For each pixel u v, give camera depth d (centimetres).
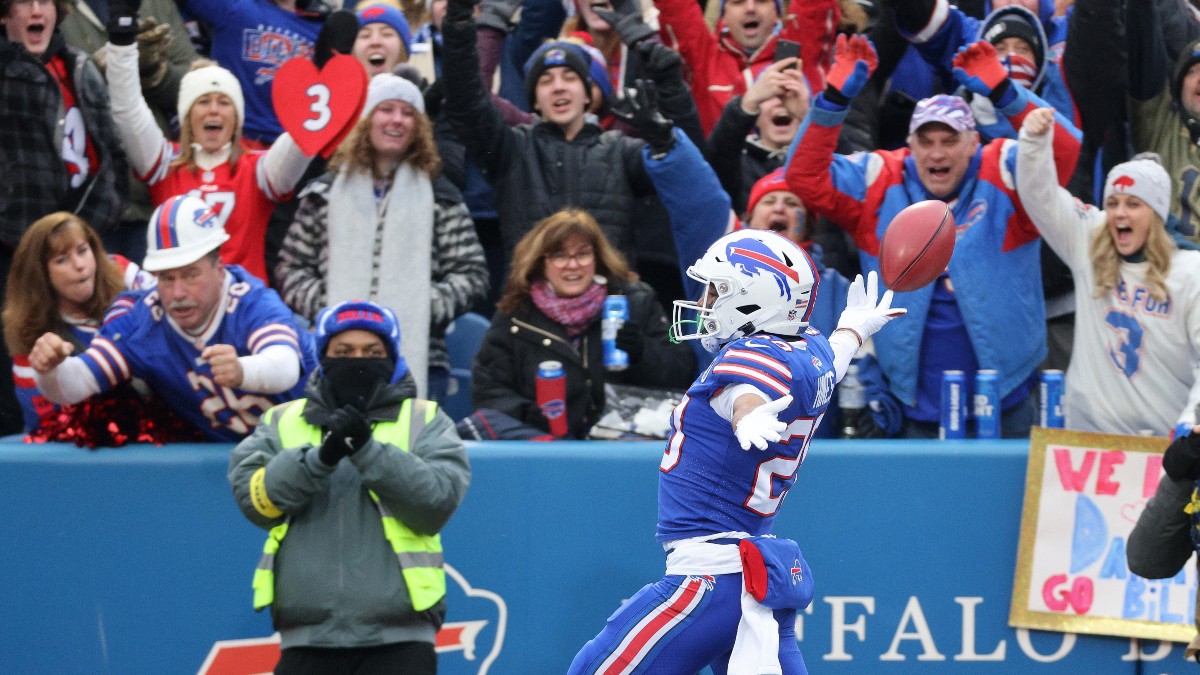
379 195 1927
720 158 2044
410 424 1466
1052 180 1778
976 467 1728
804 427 1266
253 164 1992
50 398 1631
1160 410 1769
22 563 1683
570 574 1708
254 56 2231
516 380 1797
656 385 1830
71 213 1912
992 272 1812
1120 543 1728
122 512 1680
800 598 1266
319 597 1408
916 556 1723
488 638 1700
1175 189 1956
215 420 1691
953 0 2394
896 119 2291
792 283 1267
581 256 1780
